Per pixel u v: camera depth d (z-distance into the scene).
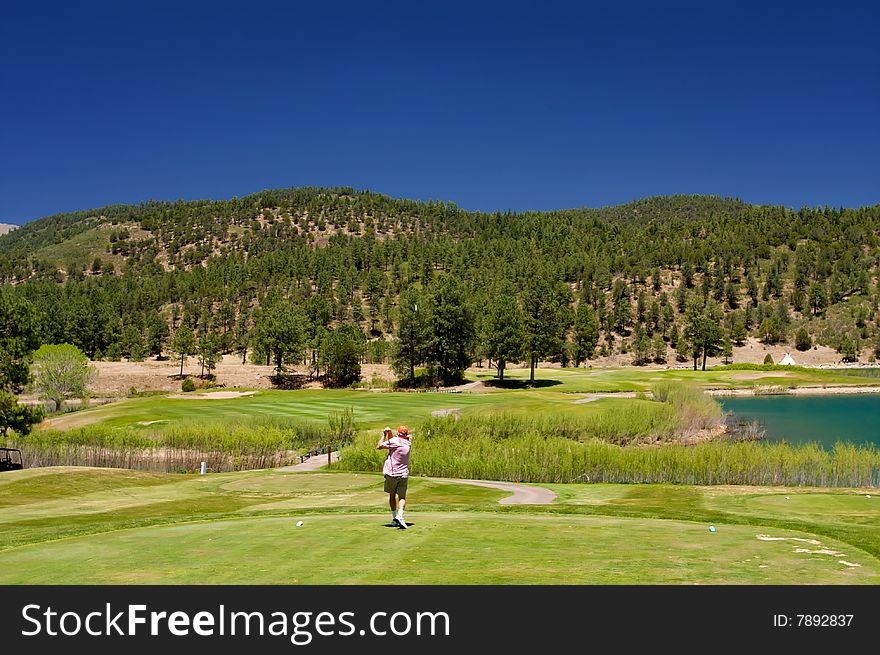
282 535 11.41
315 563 9.09
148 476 28.27
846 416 64.38
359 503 19.00
